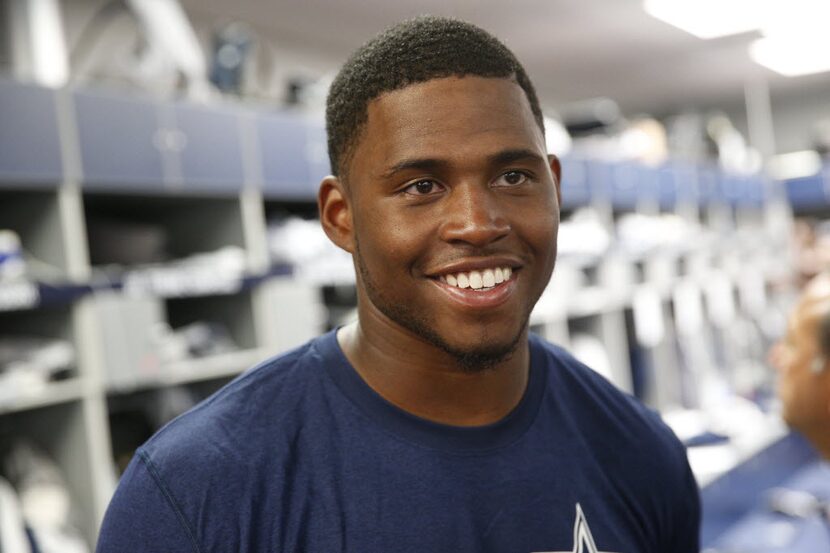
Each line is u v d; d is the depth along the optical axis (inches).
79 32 141.4
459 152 28.6
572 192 184.2
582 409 35.8
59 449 102.1
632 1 197.0
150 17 120.6
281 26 185.2
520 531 30.8
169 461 29.2
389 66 29.5
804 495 155.1
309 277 127.1
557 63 251.0
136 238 113.9
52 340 101.3
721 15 213.3
